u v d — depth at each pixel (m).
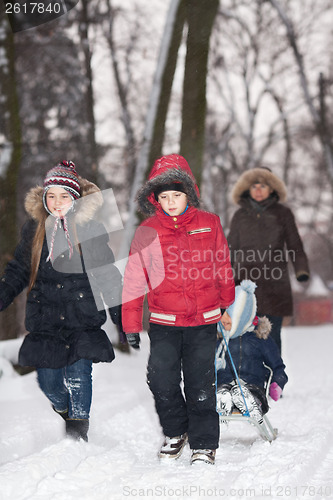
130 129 47.12
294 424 11.51
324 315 74.75
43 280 9.53
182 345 9.43
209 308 9.29
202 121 21.44
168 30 21.59
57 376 9.65
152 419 12.05
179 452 9.27
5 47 19.19
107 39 42.19
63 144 41.75
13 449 9.74
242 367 10.30
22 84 42.03
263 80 63.19
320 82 55.22
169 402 9.34
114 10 41.16
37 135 42.94
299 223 79.94
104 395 14.25
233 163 68.12
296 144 71.81
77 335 9.47
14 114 19.33
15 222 19.23
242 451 9.87
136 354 20.31
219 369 10.39
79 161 40.69
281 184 15.62
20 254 9.75
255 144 67.94
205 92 21.52
